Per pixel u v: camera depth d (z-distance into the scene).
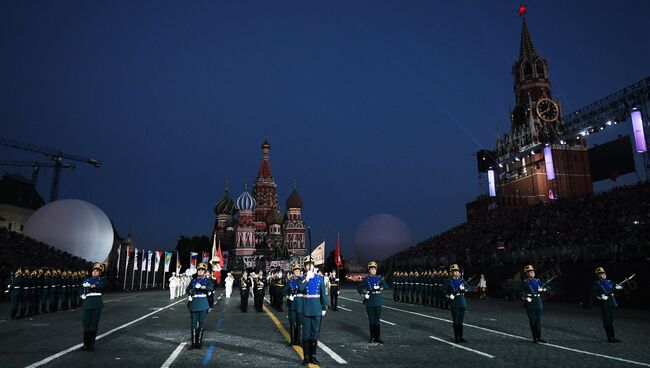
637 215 30.78
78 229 48.16
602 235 31.14
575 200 42.31
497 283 36.69
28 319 19.72
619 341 12.79
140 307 26.61
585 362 9.91
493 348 11.80
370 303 13.03
